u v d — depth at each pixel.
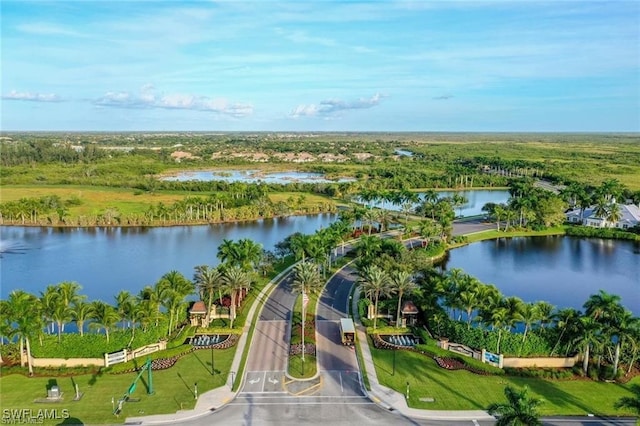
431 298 100.00
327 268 143.75
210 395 76.81
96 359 86.19
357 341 96.69
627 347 83.88
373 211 189.25
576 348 83.81
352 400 75.81
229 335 98.94
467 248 181.12
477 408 73.94
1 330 82.38
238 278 103.25
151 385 77.25
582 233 197.12
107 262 160.12
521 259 167.12
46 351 86.06
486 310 89.38
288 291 126.12
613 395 77.88
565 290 136.88
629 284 142.38
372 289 102.56
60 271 150.88
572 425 69.81
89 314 88.31
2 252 170.50
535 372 83.56
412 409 73.44
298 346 93.06
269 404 74.44
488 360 87.31
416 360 89.00
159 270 151.62
